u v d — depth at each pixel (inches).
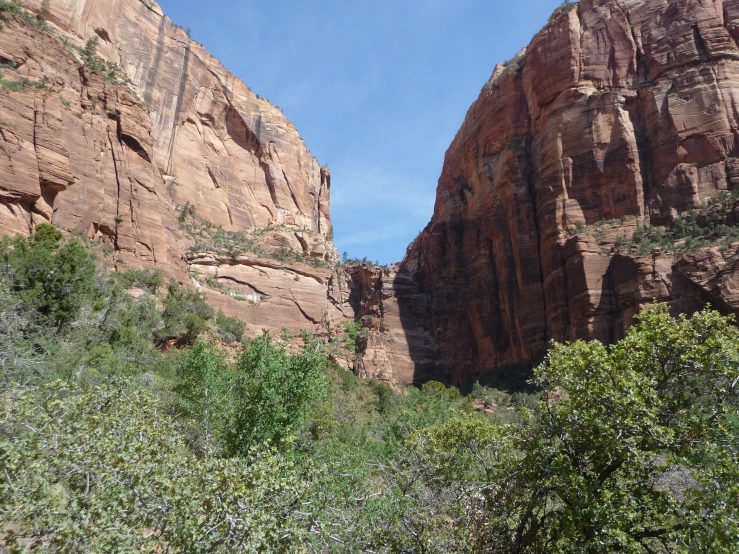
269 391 564.4
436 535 450.9
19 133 1815.9
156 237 2354.8
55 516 292.2
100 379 799.7
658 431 384.5
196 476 317.4
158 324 1800.0
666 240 2150.6
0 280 1032.2
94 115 2265.0
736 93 2369.6
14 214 1740.9
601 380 436.8
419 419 1145.4
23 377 663.8
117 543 281.6
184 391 751.7
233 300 2871.6
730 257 1846.7
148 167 2450.8
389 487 536.4
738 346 413.7
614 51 2792.8
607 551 377.1
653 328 459.5
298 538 306.0
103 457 331.3
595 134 2620.6
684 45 2583.7
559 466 420.2
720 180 2245.3
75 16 2625.5
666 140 2432.3
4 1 2046.0
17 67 1974.7
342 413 1478.8
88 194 2091.5
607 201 2504.9
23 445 325.7
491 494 482.6
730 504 339.3
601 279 2244.1
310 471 386.0
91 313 1347.2
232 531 286.7
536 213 2827.3
